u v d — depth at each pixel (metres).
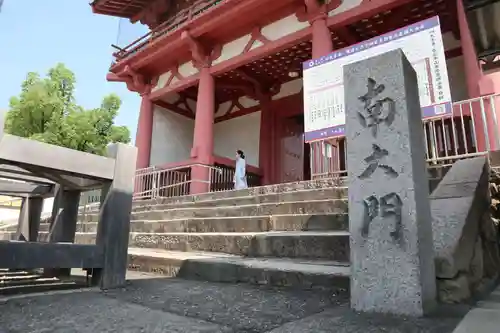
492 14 7.47
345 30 10.01
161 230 6.59
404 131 2.35
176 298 2.79
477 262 2.90
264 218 5.18
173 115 15.64
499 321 1.91
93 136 21.45
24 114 21.45
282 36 10.59
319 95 6.73
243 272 3.61
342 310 2.32
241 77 13.96
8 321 2.08
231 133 15.92
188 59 13.23
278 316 2.20
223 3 10.63
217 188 12.12
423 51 5.66
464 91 10.16
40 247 2.83
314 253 3.94
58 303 2.59
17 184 5.09
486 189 3.66
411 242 2.19
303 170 15.19
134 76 14.24
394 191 2.30
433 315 2.10
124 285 3.41
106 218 3.36
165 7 15.20
